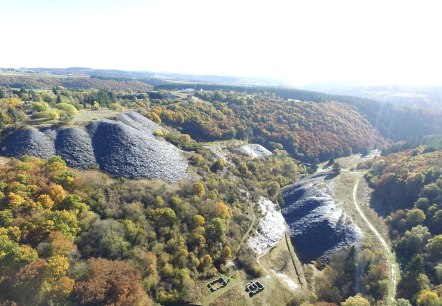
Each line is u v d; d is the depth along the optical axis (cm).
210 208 9900
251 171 15812
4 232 6262
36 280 5822
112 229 7562
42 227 6719
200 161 12769
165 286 7394
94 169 9638
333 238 11212
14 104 12244
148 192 9338
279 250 10569
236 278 8531
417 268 8675
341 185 15500
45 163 8606
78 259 6700
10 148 9281
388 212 12962
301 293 8744
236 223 10562
